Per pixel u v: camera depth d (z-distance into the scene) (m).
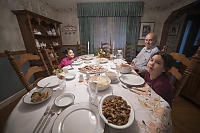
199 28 2.47
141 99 0.54
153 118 0.41
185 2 2.36
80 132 0.34
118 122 0.35
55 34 2.79
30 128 0.36
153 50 1.53
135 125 0.38
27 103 0.48
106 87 0.64
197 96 0.87
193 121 0.67
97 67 1.16
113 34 3.33
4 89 1.58
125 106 0.43
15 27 1.74
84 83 0.76
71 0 2.71
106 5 2.97
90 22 3.20
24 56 0.82
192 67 0.58
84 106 0.46
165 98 0.74
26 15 1.72
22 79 0.74
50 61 1.32
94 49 3.53
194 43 2.60
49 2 2.72
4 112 1.44
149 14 3.10
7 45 1.62
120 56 1.80
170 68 0.76
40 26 2.40
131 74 0.89
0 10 1.51
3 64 1.56
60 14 3.25
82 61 1.56
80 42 3.42
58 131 0.34
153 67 0.77
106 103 0.46
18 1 1.82
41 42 2.46
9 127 0.37
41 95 0.56
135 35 3.26
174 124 0.66
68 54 1.83
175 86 0.92
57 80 0.79
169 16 2.81
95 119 0.40
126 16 3.09
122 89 0.66
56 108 0.47
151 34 1.59
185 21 2.43
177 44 2.66
